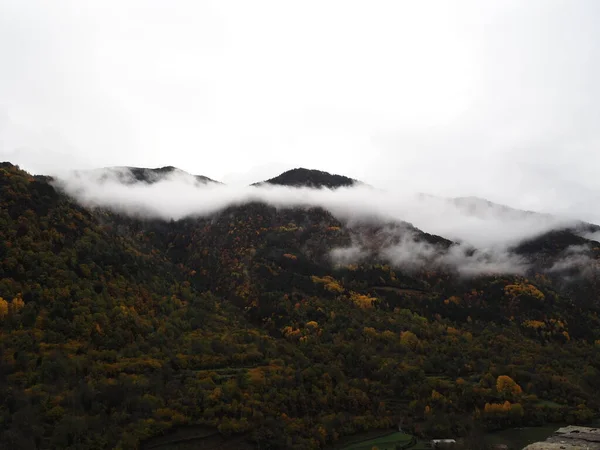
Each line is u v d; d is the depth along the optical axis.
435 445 152.00
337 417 160.00
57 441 116.25
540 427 173.62
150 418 134.00
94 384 138.50
